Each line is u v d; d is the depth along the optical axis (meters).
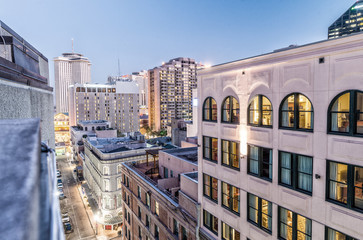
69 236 50.91
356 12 161.88
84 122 125.38
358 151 10.68
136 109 179.38
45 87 8.91
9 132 1.85
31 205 1.18
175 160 31.45
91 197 69.69
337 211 11.64
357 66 10.47
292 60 13.05
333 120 11.73
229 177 18.03
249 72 15.84
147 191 29.83
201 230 20.95
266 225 15.62
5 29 7.00
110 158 55.34
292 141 13.43
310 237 13.05
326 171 11.97
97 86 164.50
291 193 13.69
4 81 5.30
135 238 34.91
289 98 13.63
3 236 0.94
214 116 19.61
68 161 119.00
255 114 15.83
